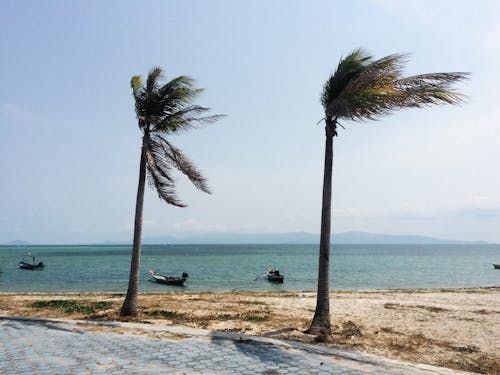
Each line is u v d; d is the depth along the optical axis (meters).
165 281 36.66
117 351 8.51
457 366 8.35
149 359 7.91
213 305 16.72
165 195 14.06
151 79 13.56
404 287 36.25
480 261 89.25
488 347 10.42
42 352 8.41
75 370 7.20
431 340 11.03
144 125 13.32
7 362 7.68
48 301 17.11
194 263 75.50
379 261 86.31
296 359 7.99
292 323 12.66
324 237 11.04
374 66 10.10
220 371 7.18
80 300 18.00
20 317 12.32
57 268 60.00
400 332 12.03
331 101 11.24
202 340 9.55
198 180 14.06
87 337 9.84
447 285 38.34
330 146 11.23
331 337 10.52
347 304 17.88
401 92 9.54
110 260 87.19
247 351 8.58
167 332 10.44
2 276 45.50
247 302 18.02
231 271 55.25
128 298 13.11
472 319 14.60
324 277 10.94
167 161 13.93
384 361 7.90
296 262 80.06
